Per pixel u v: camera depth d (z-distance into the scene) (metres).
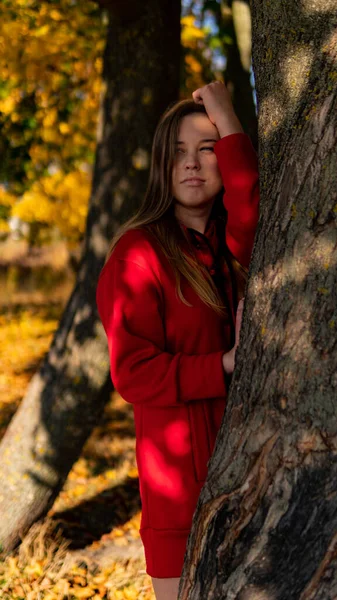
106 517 4.90
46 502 4.16
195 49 6.45
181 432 1.86
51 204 9.74
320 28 1.47
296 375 1.39
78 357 4.01
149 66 3.73
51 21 6.04
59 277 21.05
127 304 1.83
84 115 7.12
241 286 2.08
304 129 1.44
